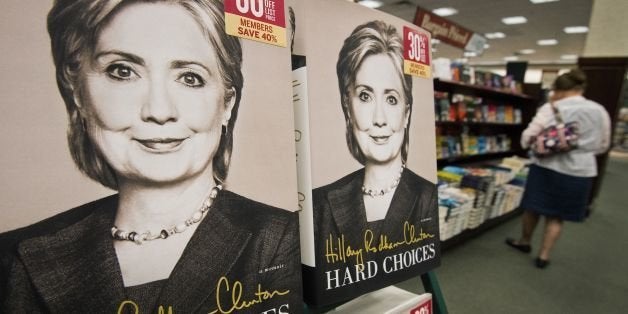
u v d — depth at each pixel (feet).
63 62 1.29
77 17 1.31
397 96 2.54
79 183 1.32
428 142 2.80
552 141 8.59
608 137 8.63
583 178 8.58
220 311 1.65
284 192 1.90
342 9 2.24
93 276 1.34
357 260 2.26
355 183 2.28
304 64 2.07
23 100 1.21
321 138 2.11
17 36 1.20
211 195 1.63
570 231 13.26
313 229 2.08
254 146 1.78
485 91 12.30
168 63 1.50
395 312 2.43
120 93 1.40
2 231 1.19
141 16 1.45
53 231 1.27
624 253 10.96
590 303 7.84
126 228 1.41
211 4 1.64
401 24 2.61
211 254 1.63
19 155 1.21
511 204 13.58
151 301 1.46
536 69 57.31
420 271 2.67
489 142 14.46
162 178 1.49
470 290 8.29
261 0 1.83
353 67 2.29
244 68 1.75
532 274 9.21
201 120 1.60
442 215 9.07
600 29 16.72
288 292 1.91
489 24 32.45
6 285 1.20
